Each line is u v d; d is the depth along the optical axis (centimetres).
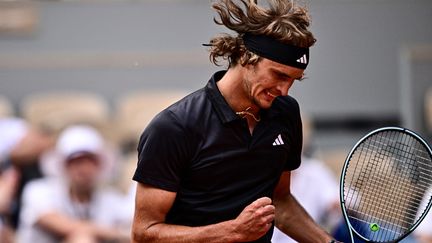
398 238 1263
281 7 1149
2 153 2452
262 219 1132
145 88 2723
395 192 1316
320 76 2767
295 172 2406
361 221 1298
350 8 2769
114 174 2492
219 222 1191
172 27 2734
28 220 2338
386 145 1334
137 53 2723
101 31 2728
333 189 2469
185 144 1170
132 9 2733
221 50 1181
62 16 2719
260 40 1144
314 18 2762
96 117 2616
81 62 2708
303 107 2762
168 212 1206
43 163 2444
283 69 1142
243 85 1172
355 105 2772
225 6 1171
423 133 2747
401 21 2772
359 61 2775
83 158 2342
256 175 1200
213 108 1183
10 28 2695
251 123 1198
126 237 2342
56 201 2338
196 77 2733
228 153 1178
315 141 2734
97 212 2359
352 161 1973
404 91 2764
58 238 2323
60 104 2647
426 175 1358
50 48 2711
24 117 2620
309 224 1306
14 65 2691
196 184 1188
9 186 2425
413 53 2762
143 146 1180
